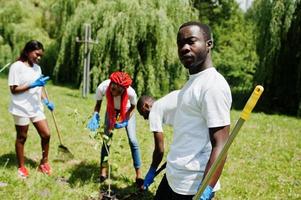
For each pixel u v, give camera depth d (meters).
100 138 5.07
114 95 5.27
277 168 7.32
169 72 17.08
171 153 2.85
